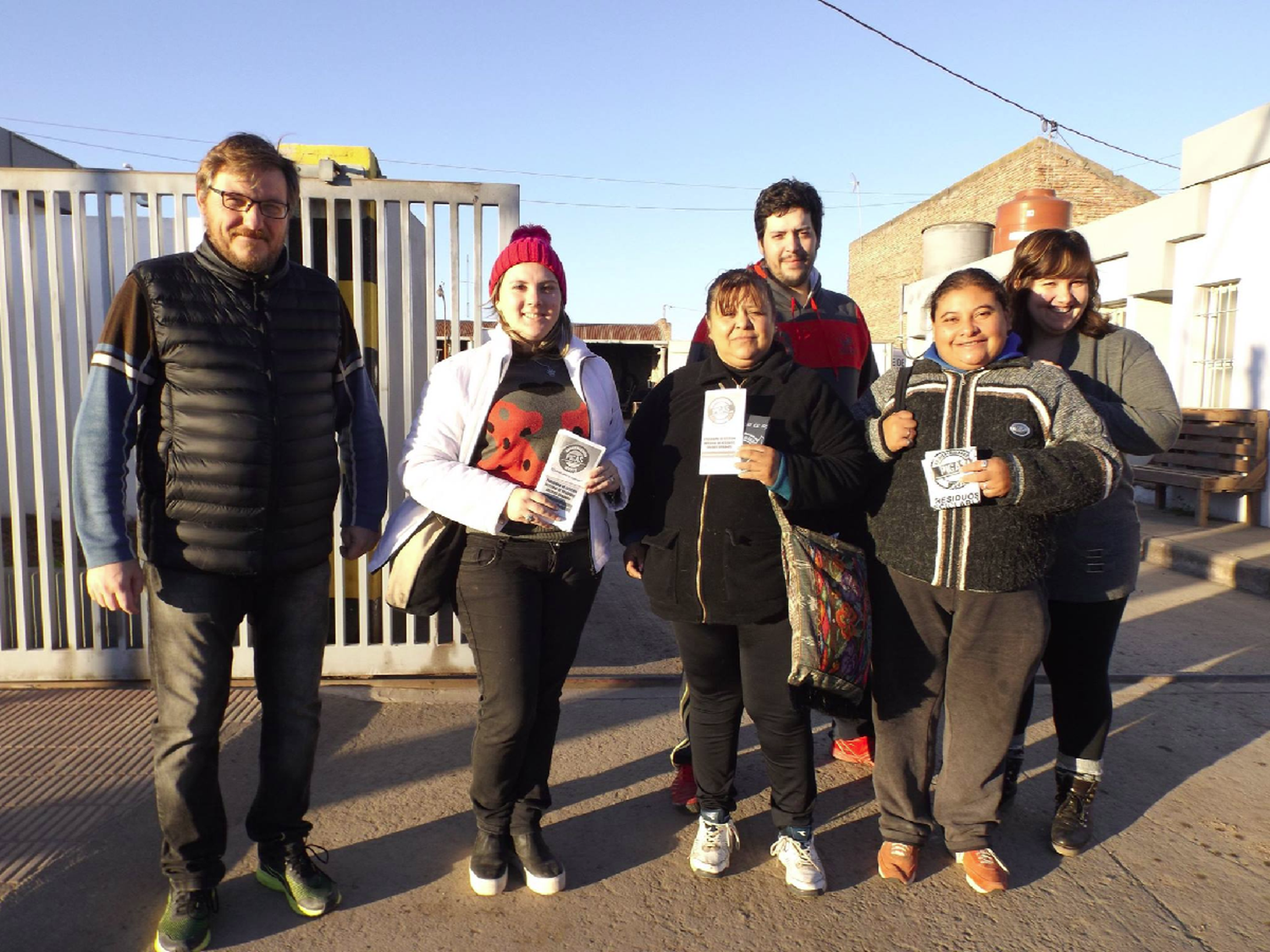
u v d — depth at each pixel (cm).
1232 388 826
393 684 414
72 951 233
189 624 231
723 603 258
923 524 260
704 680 273
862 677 253
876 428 270
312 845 284
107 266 391
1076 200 1656
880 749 277
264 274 236
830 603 248
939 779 280
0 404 401
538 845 270
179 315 225
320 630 257
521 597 254
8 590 438
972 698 265
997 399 258
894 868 274
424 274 429
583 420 268
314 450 246
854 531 291
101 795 309
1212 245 843
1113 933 251
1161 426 283
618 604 598
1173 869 283
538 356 270
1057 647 296
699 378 275
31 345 390
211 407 227
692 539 263
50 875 262
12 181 383
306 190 395
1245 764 357
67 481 402
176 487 228
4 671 408
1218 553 674
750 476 249
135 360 223
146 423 231
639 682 432
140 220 549
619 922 253
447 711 389
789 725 264
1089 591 283
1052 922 256
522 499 244
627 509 290
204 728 234
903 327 1517
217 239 229
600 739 374
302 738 254
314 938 242
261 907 255
